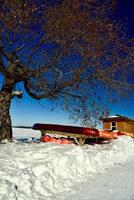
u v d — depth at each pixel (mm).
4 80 17297
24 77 16344
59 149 12883
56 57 16016
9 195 7414
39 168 9648
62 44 15672
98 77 16594
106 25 15984
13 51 15836
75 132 18453
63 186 9172
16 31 14633
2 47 15141
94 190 8859
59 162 10797
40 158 11148
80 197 8062
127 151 18906
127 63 16625
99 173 11602
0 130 16750
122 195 8250
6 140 16453
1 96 17000
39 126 20031
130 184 9641
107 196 8156
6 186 7656
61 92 17594
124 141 21344
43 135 19969
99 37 15953
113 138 23234
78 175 10664
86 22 15633
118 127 36031
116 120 36281
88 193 8508
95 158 13742
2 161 10125
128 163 14797
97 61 16219
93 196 8172
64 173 10305
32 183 8578
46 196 8109
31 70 16062
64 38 15375
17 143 15539
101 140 23094
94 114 18016
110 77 16766
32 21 14719
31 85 17031
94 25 15766
